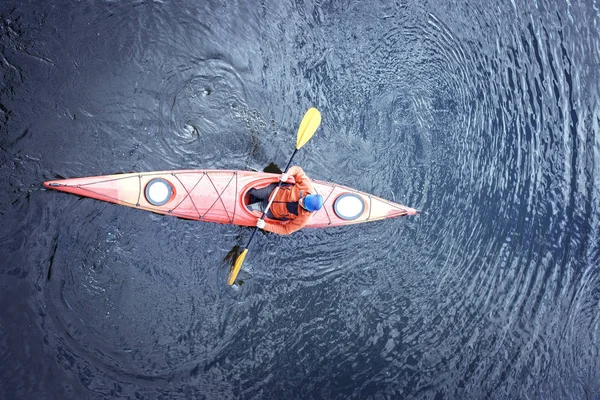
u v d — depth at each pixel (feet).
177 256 18.07
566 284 21.04
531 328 20.21
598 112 22.91
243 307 18.34
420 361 19.01
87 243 17.35
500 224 21.11
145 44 18.86
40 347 16.26
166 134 18.60
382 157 20.58
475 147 21.47
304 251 19.07
